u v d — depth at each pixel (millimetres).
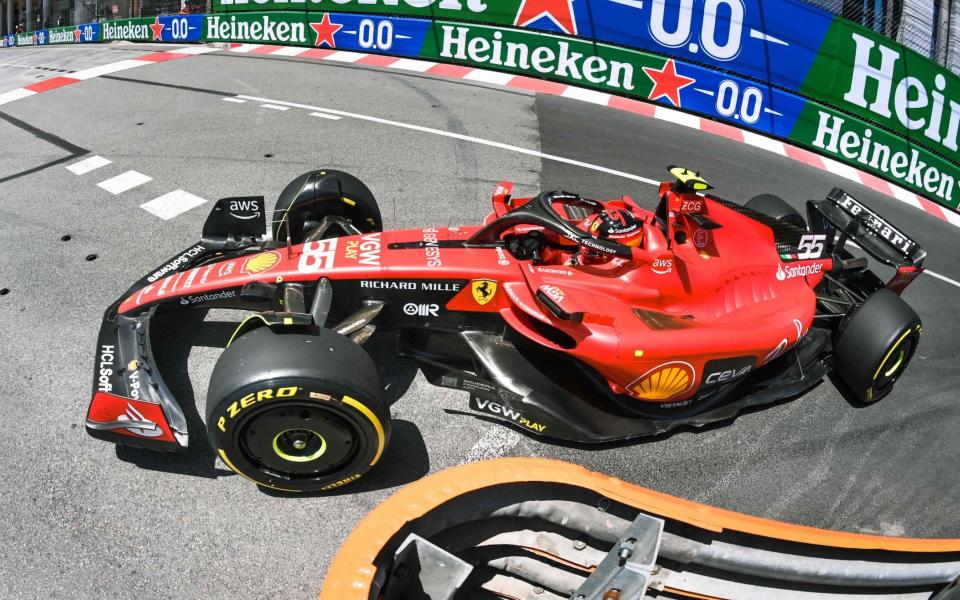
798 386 5453
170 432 3979
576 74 12406
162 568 3562
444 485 3314
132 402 3961
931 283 8070
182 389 4699
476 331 4910
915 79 10984
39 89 12359
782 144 11234
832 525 4422
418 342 4949
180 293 4551
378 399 3691
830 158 11219
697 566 3518
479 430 4652
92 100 11492
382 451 3891
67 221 7023
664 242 4910
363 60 13828
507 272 4723
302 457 3838
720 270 5133
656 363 4637
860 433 5266
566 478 3426
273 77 12641
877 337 5238
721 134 11141
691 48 11477
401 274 4617
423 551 3021
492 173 8602
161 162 8555
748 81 11281
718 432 5031
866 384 5383
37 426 4391
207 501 3953
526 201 5254
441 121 10336
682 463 4688
